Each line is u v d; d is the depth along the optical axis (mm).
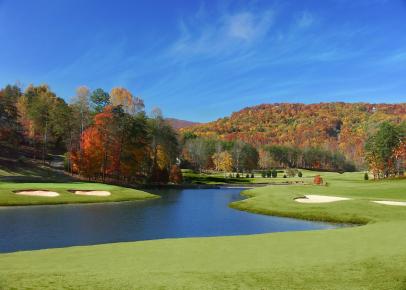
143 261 17438
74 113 96250
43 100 112000
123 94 114938
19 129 107750
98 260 17703
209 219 41219
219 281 13688
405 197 59562
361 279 14086
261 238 24219
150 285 13000
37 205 50000
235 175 164375
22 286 12648
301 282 13711
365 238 22750
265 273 14836
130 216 41750
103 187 66500
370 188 74375
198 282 13492
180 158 167125
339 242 21719
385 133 119625
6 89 133250
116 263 16984
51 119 104062
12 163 87250
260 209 49125
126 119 92688
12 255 19266
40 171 87438
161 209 49375
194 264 16672
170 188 98125
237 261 17266
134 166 93312
